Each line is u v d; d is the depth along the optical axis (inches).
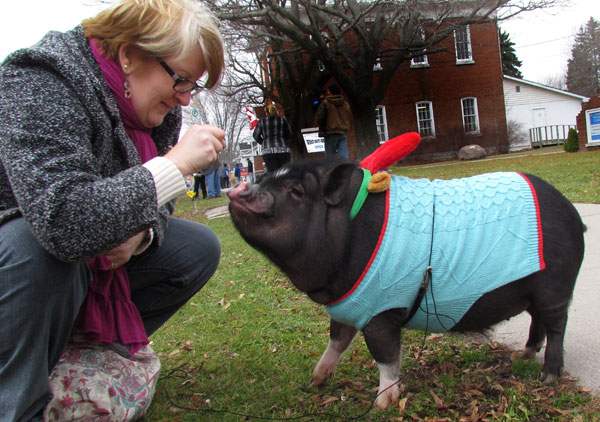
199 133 71.5
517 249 83.1
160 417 90.4
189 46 67.2
